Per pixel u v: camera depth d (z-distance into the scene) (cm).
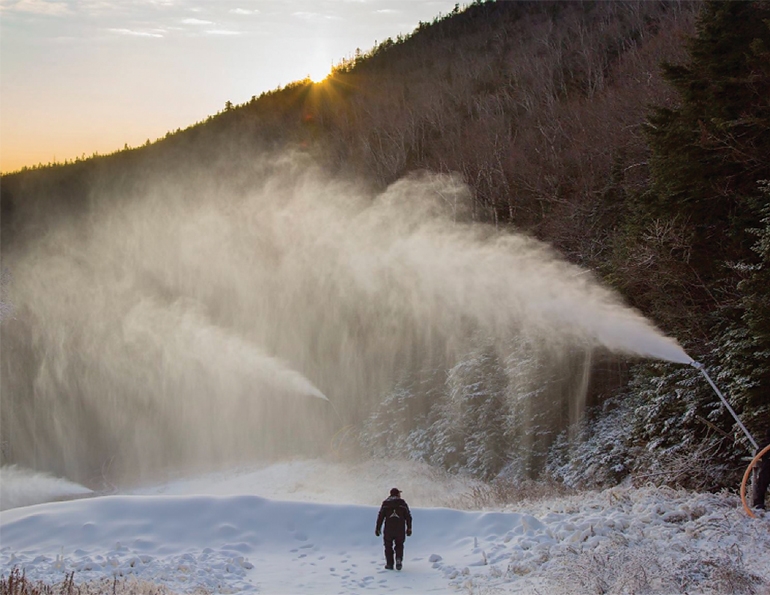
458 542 1298
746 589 867
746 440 1471
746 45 1797
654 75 4494
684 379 1717
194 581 1102
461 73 8556
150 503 1420
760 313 1409
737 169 1755
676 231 1819
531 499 1920
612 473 2156
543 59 7238
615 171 3052
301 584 1104
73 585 1030
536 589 973
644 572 912
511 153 4750
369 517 1409
